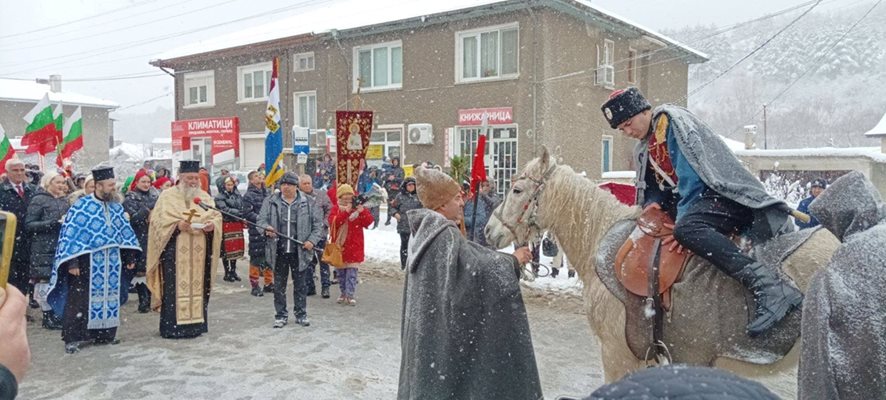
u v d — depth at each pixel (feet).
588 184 12.39
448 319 10.08
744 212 10.32
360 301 28.32
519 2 58.18
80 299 20.36
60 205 24.08
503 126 61.00
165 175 37.01
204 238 22.34
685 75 81.87
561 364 18.58
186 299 21.86
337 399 15.88
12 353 4.00
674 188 11.18
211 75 85.87
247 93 82.89
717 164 10.28
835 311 6.89
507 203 12.98
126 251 21.98
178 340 21.62
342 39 71.26
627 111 11.37
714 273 10.34
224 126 83.56
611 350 11.43
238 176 75.72
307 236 23.48
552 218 12.52
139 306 26.66
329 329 23.02
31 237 24.35
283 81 77.61
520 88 59.72
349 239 27.14
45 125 33.76
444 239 10.36
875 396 6.55
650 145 11.27
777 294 9.51
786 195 45.06
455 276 10.15
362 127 31.09
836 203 7.51
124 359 19.43
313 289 29.91
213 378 17.53
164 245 21.58
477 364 10.07
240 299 28.94
